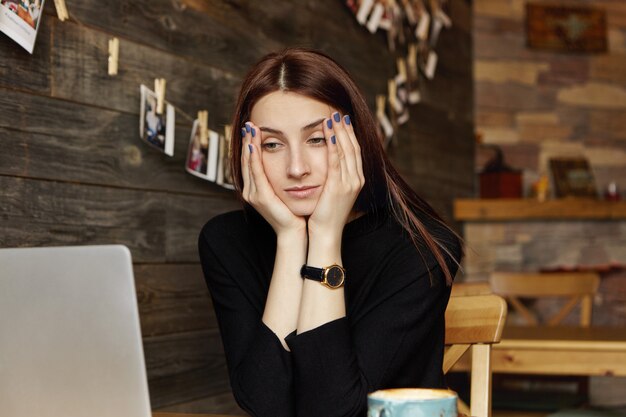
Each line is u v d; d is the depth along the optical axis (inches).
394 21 157.6
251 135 58.7
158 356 90.9
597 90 219.0
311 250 57.3
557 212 193.2
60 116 76.2
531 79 216.2
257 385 56.2
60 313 43.2
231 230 67.3
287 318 57.9
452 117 195.3
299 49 59.5
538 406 122.8
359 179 58.1
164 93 90.7
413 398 38.9
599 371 92.5
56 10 75.5
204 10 100.0
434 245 60.1
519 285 146.5
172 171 93.7
